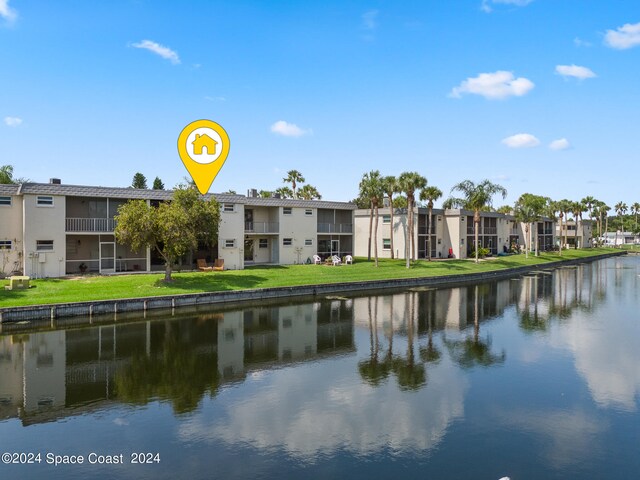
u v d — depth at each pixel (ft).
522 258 238.89
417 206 221.05
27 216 111.34
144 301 98.63
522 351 67.51
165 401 47.57
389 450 37.50
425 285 148.56
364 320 90.38
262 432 40.55
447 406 46.52
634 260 292.40
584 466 35.17
